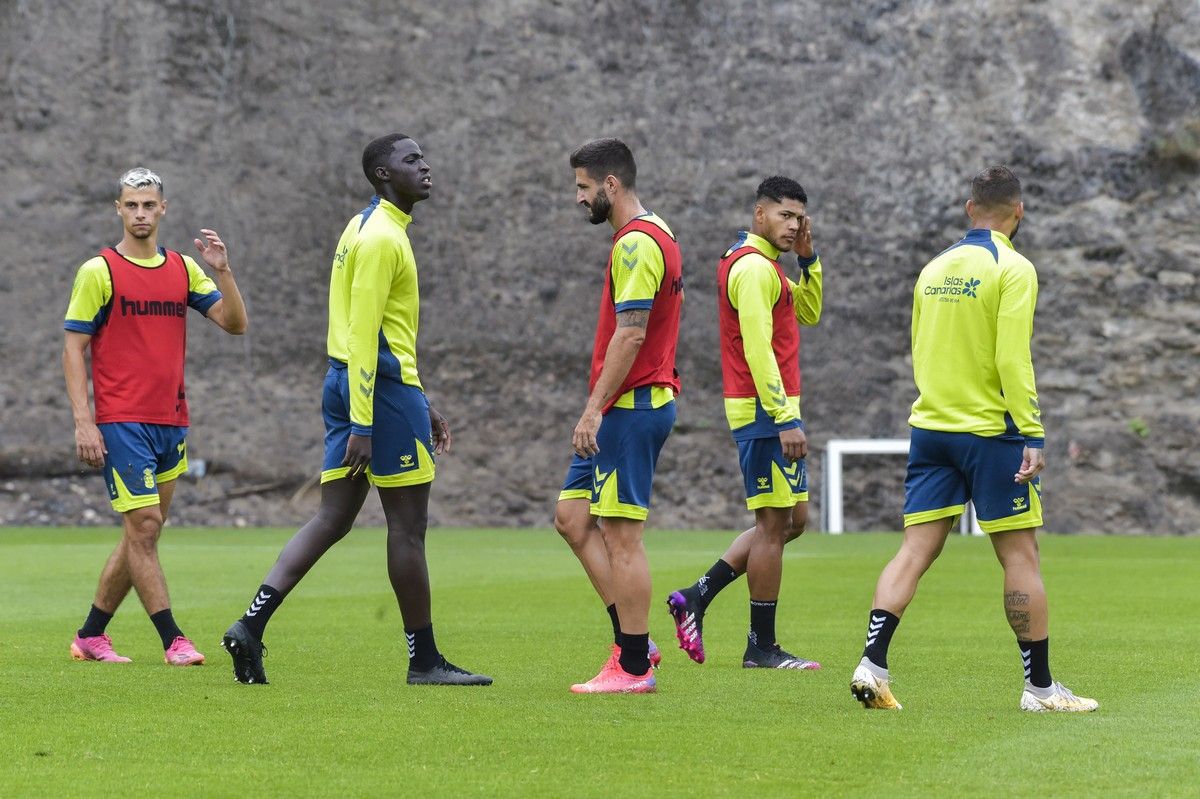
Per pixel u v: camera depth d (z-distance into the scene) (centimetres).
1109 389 7519
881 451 7356
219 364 7550
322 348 7625
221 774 1351
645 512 1969
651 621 2939
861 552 5312
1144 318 7569
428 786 1298
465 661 2270
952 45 7819
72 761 1412
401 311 2039
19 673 2100
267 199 7688
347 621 2875
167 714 1700
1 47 7688
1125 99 7719
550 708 1770
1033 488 1778
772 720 1681
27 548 5262
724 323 2361
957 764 1405
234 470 7450
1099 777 1341
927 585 3791
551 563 4694
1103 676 2092
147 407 2303
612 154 2000
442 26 7869
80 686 1950
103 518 7300
